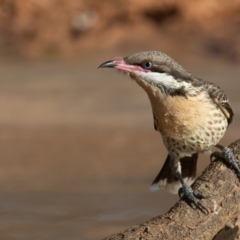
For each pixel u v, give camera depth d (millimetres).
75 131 24828
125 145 22297
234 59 40406
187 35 43625
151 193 16031
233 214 9203
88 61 41500
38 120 27172
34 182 17453
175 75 10594
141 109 28219
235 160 9492
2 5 47656
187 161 11391
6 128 25844
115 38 44062
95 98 30344
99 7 46594
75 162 20016
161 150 21438
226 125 11078
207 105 10562
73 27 45750
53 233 12984
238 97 28703
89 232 12961
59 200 15461
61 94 31312
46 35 45344
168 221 8961
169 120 10578
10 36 45344
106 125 25781
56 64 40594
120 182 17312
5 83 34031
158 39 43438
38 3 47750
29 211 14445
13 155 21172
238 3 45625
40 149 21984
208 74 35562
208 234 9016
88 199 15461
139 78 10695
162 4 45469
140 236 8781
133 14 45844
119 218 13961
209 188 9234
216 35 43094
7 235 12828
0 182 17547
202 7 45469
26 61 41906
